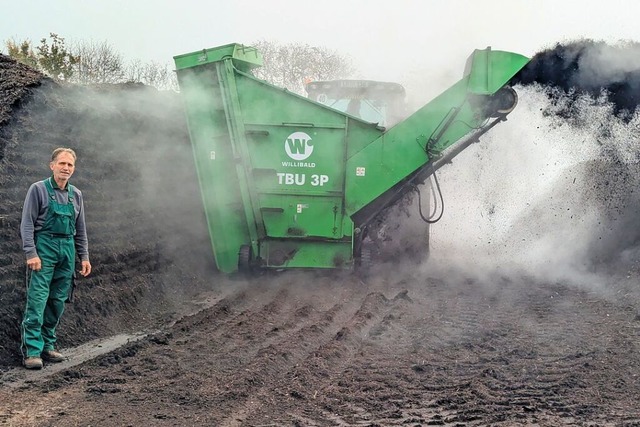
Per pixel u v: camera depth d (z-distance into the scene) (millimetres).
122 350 7133
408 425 5180
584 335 7805
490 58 11312
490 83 11273
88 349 7551
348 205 11469
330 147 11445
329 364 6773
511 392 5938
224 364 6762
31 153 8398
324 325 8391
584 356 6918
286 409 5523
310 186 11484
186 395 5812
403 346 7492
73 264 7102
